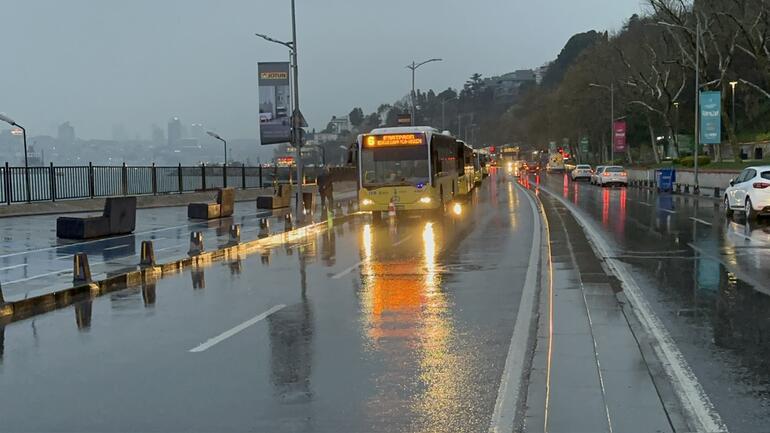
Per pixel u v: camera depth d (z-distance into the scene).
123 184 35.75
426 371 7.14
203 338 8.83
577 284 11.86
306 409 6.07
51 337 9.16
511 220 25.95
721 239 18.83
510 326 9.06
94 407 6.23
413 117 61.00
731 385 6.51
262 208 34.91
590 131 94.06
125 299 11.97
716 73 68.31
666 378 6.71
